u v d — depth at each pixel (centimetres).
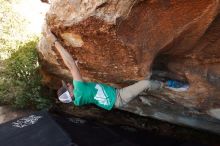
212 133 628
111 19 344
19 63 686
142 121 660
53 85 657
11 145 513
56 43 448
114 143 551
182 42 395
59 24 407
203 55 417
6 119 662
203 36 386
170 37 378
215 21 361
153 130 662
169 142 612
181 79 472
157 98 539
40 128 539
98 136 561
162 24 357
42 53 563
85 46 416
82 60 454
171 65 450
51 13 417
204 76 444
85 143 521
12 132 539
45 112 583
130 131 636
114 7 342
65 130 523
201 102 498
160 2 329
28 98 679
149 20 348
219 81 443
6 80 696
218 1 320
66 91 496
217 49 400
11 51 759
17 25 831
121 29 349
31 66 681
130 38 359
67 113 686
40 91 682
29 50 711
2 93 688
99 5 350
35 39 788
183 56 430
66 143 493
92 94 484
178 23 357
